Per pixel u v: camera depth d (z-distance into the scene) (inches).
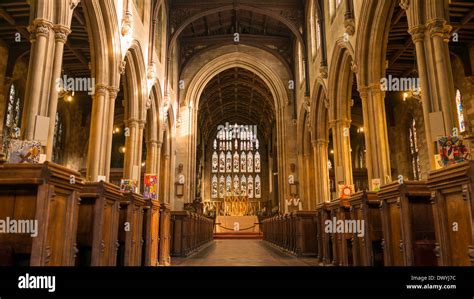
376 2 459.8
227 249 683.4
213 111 1535.4
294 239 562.9
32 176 154.3
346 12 527.2
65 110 904.9
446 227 175.6
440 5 331.9
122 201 278.2
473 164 152.6
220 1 862.5
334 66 627.5
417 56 342.0
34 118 301.6
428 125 323.9
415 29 341.7
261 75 1038.4
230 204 1472.7
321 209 429.1
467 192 153.9
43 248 153.2
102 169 460.8
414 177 869.2
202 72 1019.9
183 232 523.2
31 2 334.0
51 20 329.7
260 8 872.9
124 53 518.3
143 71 622.8
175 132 952.9
